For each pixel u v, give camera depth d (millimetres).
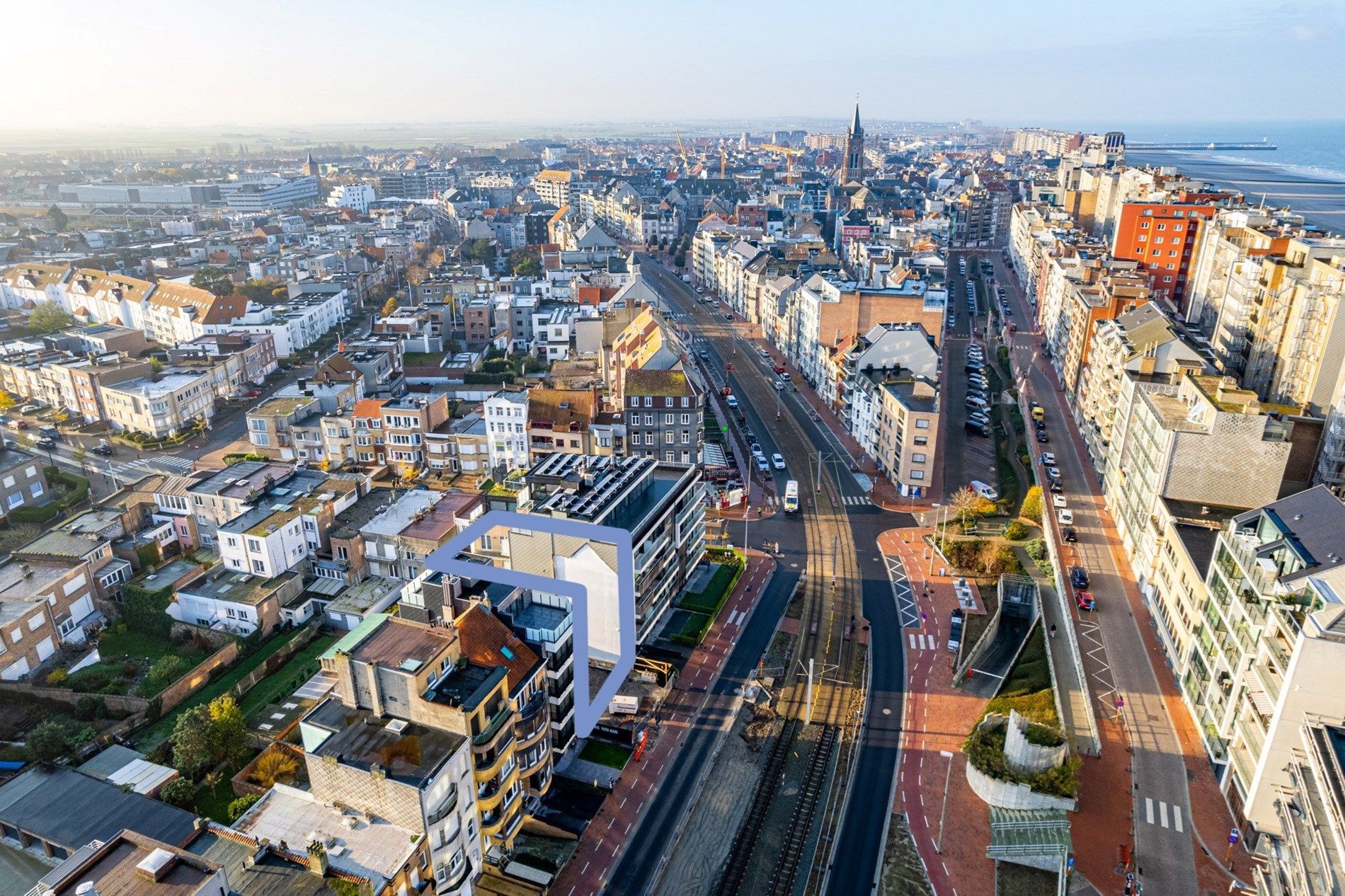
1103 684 107000
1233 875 79938
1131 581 130750
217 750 91688
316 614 124562
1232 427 116750
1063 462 176500
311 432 172625
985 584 133250
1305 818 66938
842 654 116500
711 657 115750
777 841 86562
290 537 126250
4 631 104625
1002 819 86875
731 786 93688
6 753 93688
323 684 107750
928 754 98188
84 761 93438
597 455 145625
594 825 87812
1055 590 128000
